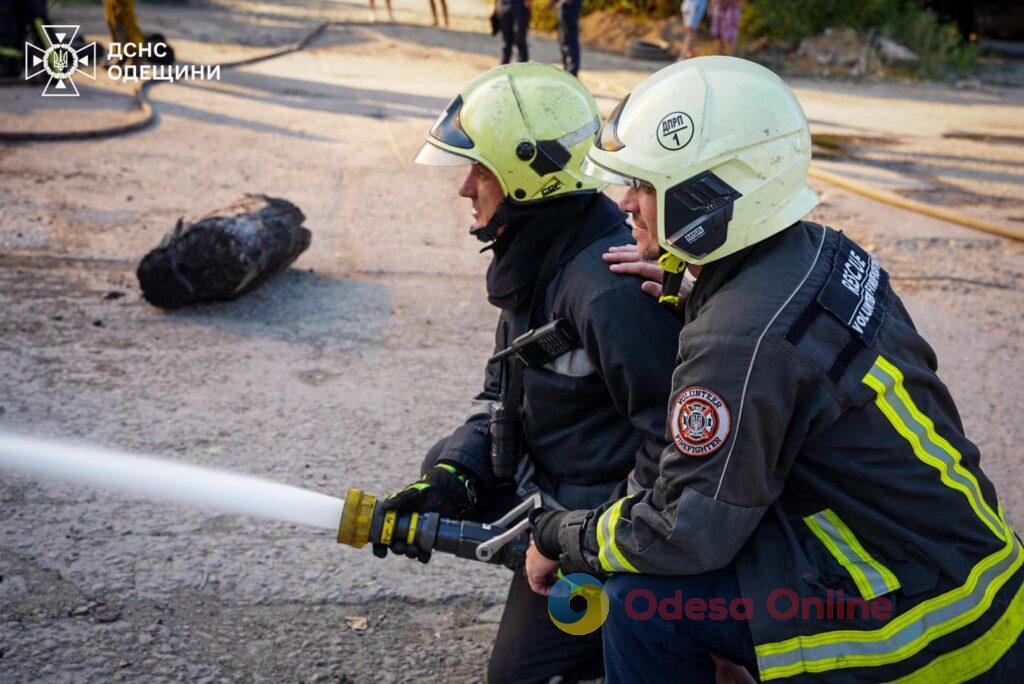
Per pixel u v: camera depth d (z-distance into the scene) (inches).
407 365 177.8
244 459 140.9
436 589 117.2
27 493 127.5
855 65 660.7
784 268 69.7
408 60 561.9
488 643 109.0
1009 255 266.4
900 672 68.1
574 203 85.1
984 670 67.6
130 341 176.6
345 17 724.0
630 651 75.2
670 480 69.4
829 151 396.8
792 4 673.6
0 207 238.7
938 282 239.6
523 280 86.4
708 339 67.4
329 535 125.7
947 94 607.5
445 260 234.1
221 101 387.9
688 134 70.1
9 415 146.6
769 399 65.6
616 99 491.2
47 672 97.3
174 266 186.2
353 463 143.1
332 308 199.8
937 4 792.3
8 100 354.6
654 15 722.2
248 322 189.2
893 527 68.0
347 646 106.2
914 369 69.7
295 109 385.7
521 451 91.4
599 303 78.9
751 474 66.5
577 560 76.8
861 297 70.6
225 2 741.3
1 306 185.0
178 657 101.6
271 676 100.4
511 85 85.6
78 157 289.1
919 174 364.2
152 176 277.3
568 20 498.6
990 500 72.8
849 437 67.7
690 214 70.0
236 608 110.3
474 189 88.6
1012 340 206.2
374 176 298.2
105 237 226.8
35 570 112.7
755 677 82.5
